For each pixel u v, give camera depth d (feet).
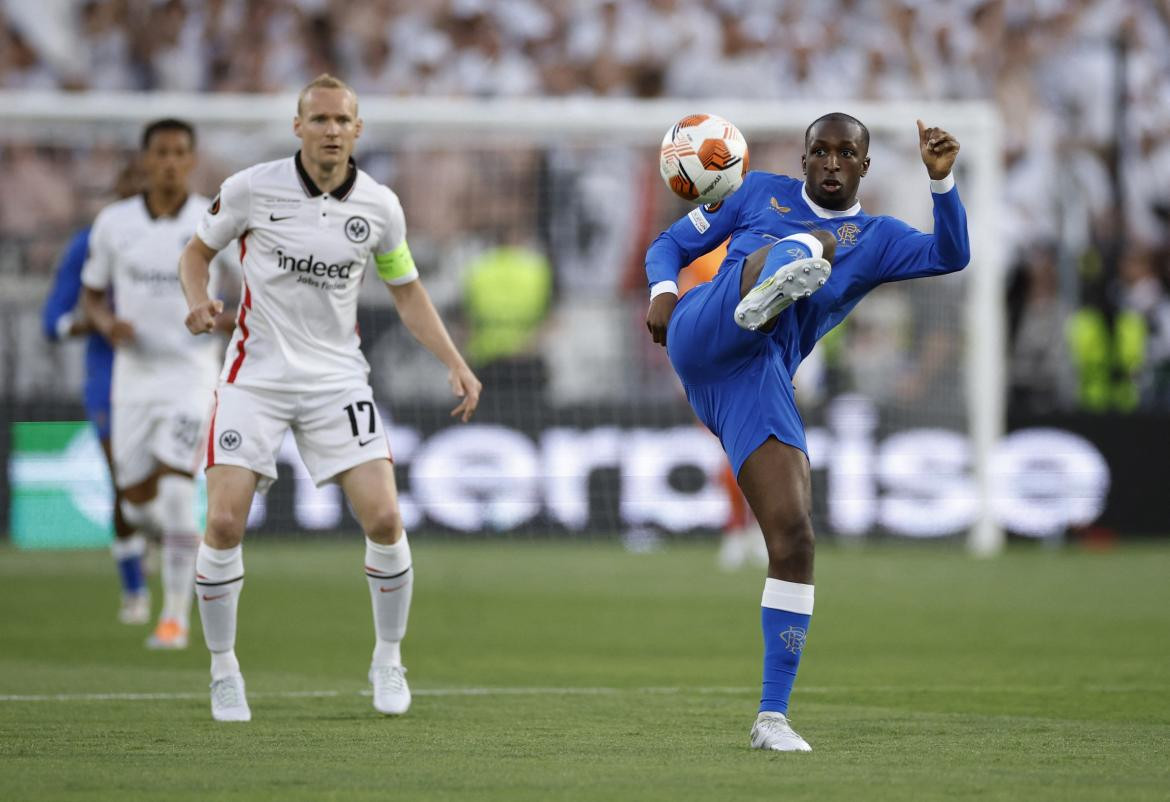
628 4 230.68
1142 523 193.88
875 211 207.92
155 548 155.74
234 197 69.15
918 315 193.77
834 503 186.09
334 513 179.83
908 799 47.47
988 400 179.22
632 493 184.75
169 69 224.33
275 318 69.46
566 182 200.54
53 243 187.01
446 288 197.36
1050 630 111.55
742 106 173.47
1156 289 218.38
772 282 55.72
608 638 107.45
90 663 91.86
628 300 199.62
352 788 49.78
